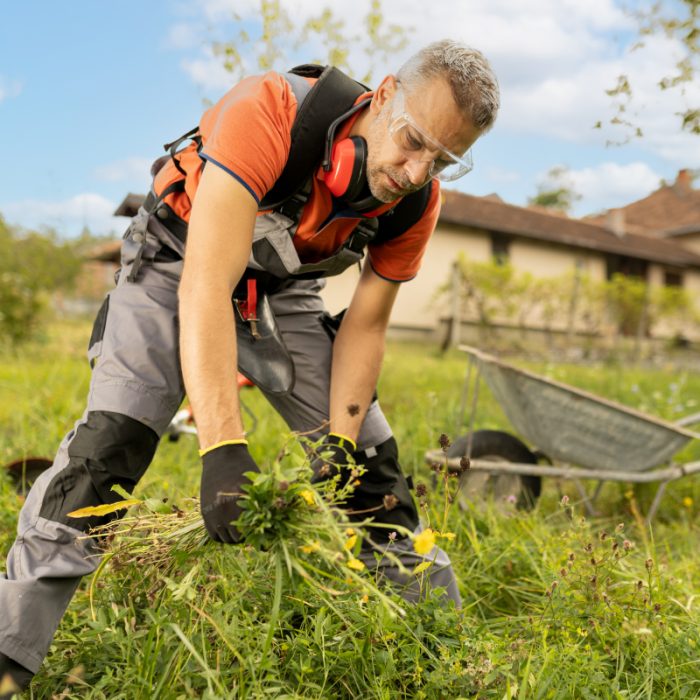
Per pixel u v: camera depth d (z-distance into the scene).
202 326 1.67
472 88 1.79
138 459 1.92
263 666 1.66
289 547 1.55
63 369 7.72
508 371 3.91
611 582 2.55
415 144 1.82
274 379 2.17
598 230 25.91
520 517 3.47
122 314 2.02
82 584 2.41
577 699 1.93
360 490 2.24
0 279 10.59
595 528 3.82
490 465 3.93
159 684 1.65
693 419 4.21
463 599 2.65
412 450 4.46
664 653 2.12
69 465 1.84
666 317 22.92
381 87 1.89
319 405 2.32
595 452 3.97
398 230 2.19
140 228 2.11
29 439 4.28
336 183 1.91
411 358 12.77
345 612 2.00
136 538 1.80
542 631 2.10
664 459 3.91
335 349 2.34
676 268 27.61
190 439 4.49
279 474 1.49
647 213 34.28
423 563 1.99
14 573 1.79
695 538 3.77
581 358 18.28
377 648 1.96
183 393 2.04
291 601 2.04
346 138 1.94
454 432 5.02
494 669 1.83
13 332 10.34
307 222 2.03
